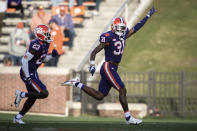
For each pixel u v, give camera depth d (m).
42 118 44.94
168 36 72.19
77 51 66.69
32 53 32.62
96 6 74.81
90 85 56.12
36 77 33.72
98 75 58.09
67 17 63.81
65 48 66.69
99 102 54.50
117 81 31.59
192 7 79.00
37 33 32.56
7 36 73.56
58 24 63.03
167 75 64.25
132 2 71.56
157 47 69.88
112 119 47.34
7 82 53.03
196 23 75.19
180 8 78.56
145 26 74.50
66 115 51.28
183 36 72.25
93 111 54.12
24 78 33.66
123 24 31.53
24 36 62.88
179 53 68.50
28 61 32.94
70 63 65.25
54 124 33.78
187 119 52.28
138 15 71.06
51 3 75.62
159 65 65.81
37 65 33.38
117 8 74.00
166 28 73.81
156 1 78.19
